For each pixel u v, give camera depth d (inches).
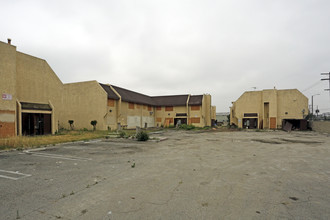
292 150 450.9
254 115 1430.9
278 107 1378.0
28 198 170.2
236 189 196.9
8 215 139.1
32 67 711.7
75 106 1178.0
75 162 314.8
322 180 228.2
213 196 178.1
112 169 272.8
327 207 157.2
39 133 735.7
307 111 1320.1
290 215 143.2
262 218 138.4
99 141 611.8
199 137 780.6
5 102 585.6
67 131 956.6
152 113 1701.5
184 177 237.3
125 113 1314.0
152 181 220.8
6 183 210.1
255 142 606.9
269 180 226.8
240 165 301.9
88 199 169.0
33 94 714.8
